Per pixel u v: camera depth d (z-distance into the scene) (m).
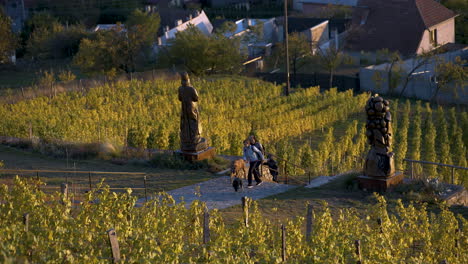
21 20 166.88
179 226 17.25
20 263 10.59
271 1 177.25
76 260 13.23
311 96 69.06
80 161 32.78
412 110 68.00
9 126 46.22
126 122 51.78
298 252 16.80
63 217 15.45
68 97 63.72
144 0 181.62
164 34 120.31
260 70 102.94
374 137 25.59
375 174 25.75
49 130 42.00
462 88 75.38
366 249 17.42
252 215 19.05
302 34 100.94
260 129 53.84
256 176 27.11
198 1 183.62
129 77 76.50
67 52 135.00
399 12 103.38
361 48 101.75
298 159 43.09
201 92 70.81
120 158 33.09
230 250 15.92
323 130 58.84
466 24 112.12
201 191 26.39
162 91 68.75
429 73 85.06
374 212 21.00
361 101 67.06
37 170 29.66
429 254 19.42
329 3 131.50
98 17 167.88
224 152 48.12
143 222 16.69
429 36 100.44
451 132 57.38
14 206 16.70
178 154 31.42
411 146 54.31
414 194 25.12
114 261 13.29
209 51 87.25
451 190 25.91
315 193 26.17
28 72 118.31
